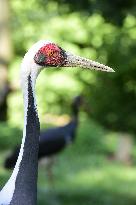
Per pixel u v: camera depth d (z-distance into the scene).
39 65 5.69
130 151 18.25
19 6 21.41
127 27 13.54
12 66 20.59
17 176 5.59
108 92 16.30
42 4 11.29
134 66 15.16
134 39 13.56
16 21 21.44
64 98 21.84
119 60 14.27
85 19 10.80
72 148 18.48
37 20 21.53
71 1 10.06
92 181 15.38
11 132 18.30
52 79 21.70
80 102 15.55
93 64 5.88
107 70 5.91
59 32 21.28
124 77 15.83
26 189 5.59
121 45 13.62
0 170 13.77
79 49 20.78
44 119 21.56
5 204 5.53
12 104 21.09
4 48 16.45
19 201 5.55
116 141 19.86
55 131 14.12
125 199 13.84
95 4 9.88
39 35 21.53
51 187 13.73
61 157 17.67
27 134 5.62
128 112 16.41
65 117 21.84
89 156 18.20
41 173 15.17
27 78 5.63
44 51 5.70
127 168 17.30
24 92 5.63
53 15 21.16
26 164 5.61
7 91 16.84
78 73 21.58
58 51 5.76
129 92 16.14
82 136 19.08
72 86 21.61
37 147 5.65
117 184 15.24
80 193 13.85
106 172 16.50
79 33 20.69
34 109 5.63
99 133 19.81
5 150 17.27
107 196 13.95
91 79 19.56
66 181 15.20
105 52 14.46
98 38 19.17
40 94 21.84
